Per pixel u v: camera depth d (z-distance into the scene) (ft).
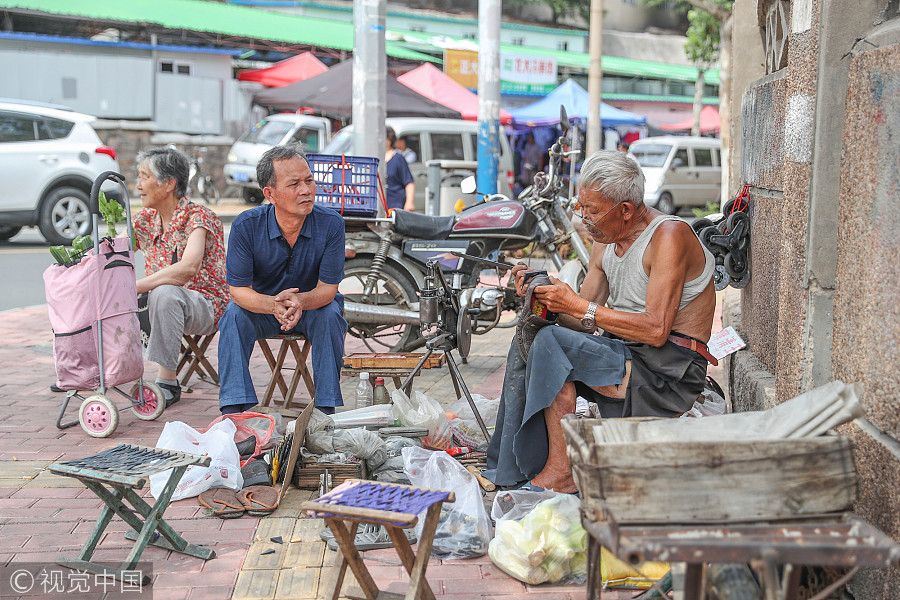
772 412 8.43
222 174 70.08
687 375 11.40
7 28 62.18
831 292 9.85
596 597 7.86
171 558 10.60
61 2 60.59
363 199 20.12
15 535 11.18
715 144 71.77
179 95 67.77
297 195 14.26
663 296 10.93
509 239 20.58
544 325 11.57
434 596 9.38
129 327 15.31
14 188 39.27
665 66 107.14
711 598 7.43
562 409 11.28
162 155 16.99
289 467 12.39
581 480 7.71
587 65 89.15
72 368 15.14
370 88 27.07
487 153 38.81
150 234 17.78
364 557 10.68
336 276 15.29
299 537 11.21
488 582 10.06
